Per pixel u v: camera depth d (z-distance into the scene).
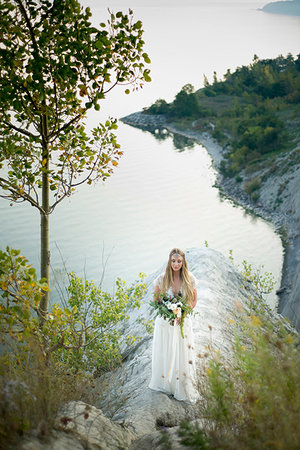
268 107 105.12
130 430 4.52
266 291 14.08
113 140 6.41
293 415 2.69
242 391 3.49
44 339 5.46
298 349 3.11
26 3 5.53
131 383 6.56
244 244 43.34
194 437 3.08
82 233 48.72
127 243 45.59
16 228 47.59
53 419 3.20
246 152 70.75
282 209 50.88
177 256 5.69
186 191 64.75
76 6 5.51
